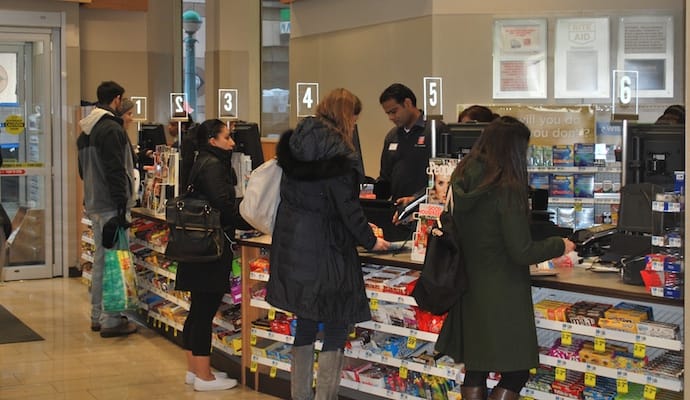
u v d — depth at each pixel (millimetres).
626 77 5145
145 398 5051
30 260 9109
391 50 8250
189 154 5918
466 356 3635
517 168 3553
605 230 4418
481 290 3586
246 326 5199
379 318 4352
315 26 9211
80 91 9562
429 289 3629
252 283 5176
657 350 3809
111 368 5719
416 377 4340
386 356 4352
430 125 4953
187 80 13828
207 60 12422
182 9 13312
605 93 7773
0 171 8852
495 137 3590
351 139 4090
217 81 12227
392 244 4426
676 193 3420
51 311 7516
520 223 3486
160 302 6738
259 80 12781
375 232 4480
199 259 4871
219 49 12148
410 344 4219
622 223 4062
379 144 8414
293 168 4023
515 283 3584
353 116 4133
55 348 6250
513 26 7812
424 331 4168
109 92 6551
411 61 8031
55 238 9188
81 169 6594
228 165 5074
